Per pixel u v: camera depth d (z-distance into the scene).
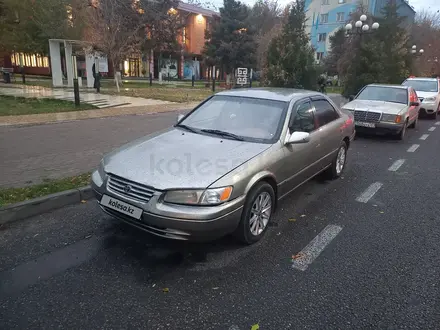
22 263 3.35
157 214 3.16
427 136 10.76
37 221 4.23
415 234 4.11
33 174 5.58
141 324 2.60
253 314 2.72
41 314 2.68
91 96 18.16
